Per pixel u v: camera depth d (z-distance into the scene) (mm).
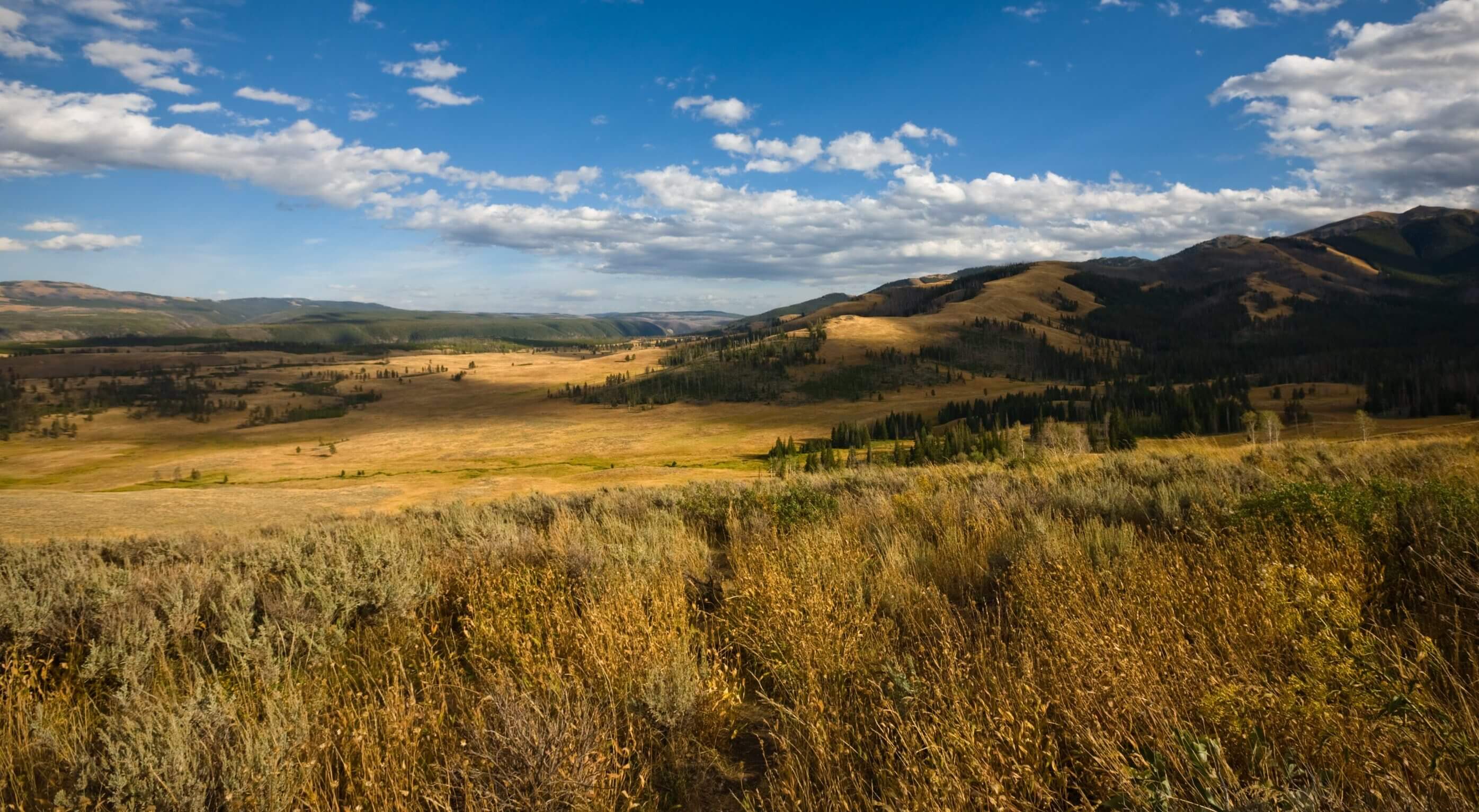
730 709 2979
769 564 4559
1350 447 12141
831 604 3574
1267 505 5059
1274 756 2043
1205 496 6066
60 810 2271
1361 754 1960
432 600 4684
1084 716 2309
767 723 2949
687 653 3215
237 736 2559
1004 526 5582
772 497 8344
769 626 3594
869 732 2510
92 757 2502
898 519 6902
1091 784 2139
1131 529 5145
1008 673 2660
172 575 5207
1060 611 3160
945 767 2051
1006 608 3797
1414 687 2084
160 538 11633
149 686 3418
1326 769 1941
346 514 16547
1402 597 3418
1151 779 1885
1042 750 2172
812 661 3072
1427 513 4199
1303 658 2359
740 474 88688
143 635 3926
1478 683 2201
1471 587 2982
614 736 2504
